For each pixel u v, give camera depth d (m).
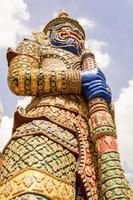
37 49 7.27
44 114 5.75
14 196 4.67
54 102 6.17
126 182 5.33
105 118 5.82
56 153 5.17
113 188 4.95
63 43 7.61
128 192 5.24
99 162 5.37
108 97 6.21
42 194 4.62
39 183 4.70
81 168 5.23
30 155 5.04
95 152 5.72
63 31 7.82
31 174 4.78
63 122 5.75
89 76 6.31
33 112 6.04
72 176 5.18
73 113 6.14
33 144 5.17
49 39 7.85
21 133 5.43
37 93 6.34
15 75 6.38
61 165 5.10
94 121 5.82
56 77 6.25
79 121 6.03
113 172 5.12
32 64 6.85
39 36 7.75
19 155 5.11
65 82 6.25
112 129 5.71
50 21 8.16
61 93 6.34
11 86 6.44
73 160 5.36
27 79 6.29
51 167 4.96
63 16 8.30
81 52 7.89
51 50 7.28
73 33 7.88
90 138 5.89
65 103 6.22
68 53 7.34
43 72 6.31
